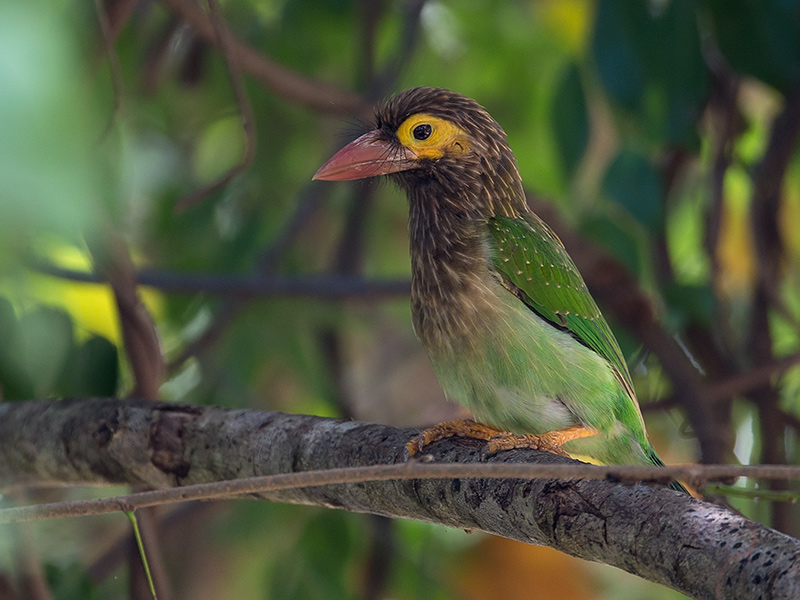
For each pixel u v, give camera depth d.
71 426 6.77
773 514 9.60
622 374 8.32
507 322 7.48
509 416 7.59
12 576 6.90
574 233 9.48
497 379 7.53
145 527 7.47
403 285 10.31
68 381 7.38
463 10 12.62
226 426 6.52
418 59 12.73
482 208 7.97
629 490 4.70
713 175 10.38
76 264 9.93
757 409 10.02
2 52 2.27
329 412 11.69
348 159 8.07
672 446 12.03
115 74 5.32
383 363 15.22
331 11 10.96
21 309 7.23
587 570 11.22
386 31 12.36
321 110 9.87
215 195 11.65
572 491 4.90
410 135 7.98
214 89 12.22
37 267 8.92
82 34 4.27
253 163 12.17
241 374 11.05
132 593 7.68
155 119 11.91
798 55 8.97
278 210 12.45
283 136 12.48
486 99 13.09
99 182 4.37
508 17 12.64
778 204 10.05
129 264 6.96
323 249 13.79
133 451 6.59
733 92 10.27
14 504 7.35
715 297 10.03
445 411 13.77
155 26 12.32
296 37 11.34
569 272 8.13
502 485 5.27
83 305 9.90
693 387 9.50
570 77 8.91
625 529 4.54
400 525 10.63
